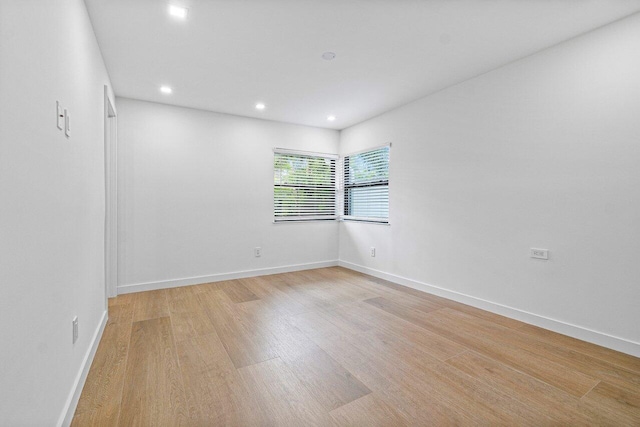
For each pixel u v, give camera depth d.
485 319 2.85
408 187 3.95
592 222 2.36
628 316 2.19
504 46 2.56
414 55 2.70
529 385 1.82
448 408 1.61
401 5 2.03
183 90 3.45
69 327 1.54
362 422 1.51
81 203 1.84
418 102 3.78
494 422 1.51
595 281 2.35
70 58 1.60
